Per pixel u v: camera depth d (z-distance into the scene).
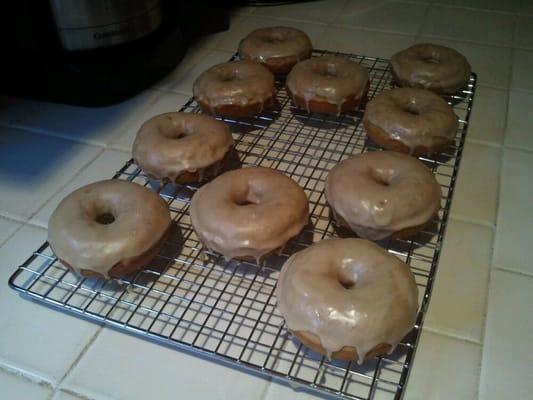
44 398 0.64
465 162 0.96
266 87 1.03
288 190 0.79
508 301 0.73
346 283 0.69
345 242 0.70
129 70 1.12
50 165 1.00
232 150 0.94
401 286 0.65
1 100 1.18
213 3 1.51
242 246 0.72
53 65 1.09
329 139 1.03
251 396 0.64
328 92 0.99
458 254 0.80
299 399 0.63
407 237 0.79
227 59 1.28
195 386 0.65
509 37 1.33
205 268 0.79
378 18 1.44
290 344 0.69
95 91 1.11
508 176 0.93
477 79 1.18
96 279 0.78
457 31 1.37
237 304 0.74
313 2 1.53
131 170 0.97
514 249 0.80
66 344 0.70
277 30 1.22
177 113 0.97
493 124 1.05
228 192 0.79
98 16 1.03
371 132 0.95
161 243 0.77
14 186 0.96
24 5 1.00
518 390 0.63
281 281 0.68
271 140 1.03
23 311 0.75
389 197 0.76
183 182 0.89
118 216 0.77
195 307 0.74
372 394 0.63
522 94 1.13
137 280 0.77
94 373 0.67
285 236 0.74
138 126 1.08
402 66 1.09
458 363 0.66
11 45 1.08
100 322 0.73
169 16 1.21
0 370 0.67
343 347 0.61
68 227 0.74
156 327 0.71
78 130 1.08
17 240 0.85
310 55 1.19
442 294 0.74
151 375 0.66
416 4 1.50
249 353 0.68
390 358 0.67
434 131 0.91
